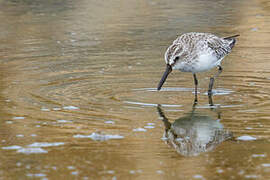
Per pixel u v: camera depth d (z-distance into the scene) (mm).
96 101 15883
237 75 19172
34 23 28141
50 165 11094
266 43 24078
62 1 34219
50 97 16234
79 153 11781
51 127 13516
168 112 14945
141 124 13852
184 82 18484
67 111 14852
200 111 15039
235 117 14391
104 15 30312
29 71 19453
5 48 23094
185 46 16734
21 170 10820
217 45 17594
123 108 15234
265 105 15383
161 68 20062
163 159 11492
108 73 19281
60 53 22297
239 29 26672
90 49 23000
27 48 23141
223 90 17344
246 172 10672
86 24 28094
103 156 11609
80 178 10398
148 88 17516
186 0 34812
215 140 12750
